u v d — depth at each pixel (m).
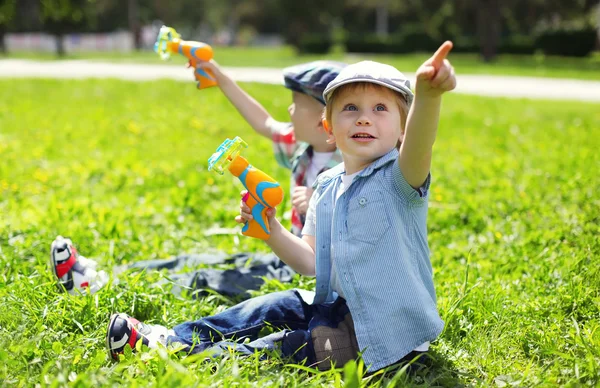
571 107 11.80
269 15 64.00
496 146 7.62
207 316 2.94
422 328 2.42
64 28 32.72
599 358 2.49
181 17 63.16
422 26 54.78
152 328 2.65
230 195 5.22
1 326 2.64
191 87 14.06
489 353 2.59
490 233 4.28
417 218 2.47
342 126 2.47
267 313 2.72
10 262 3.39
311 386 2.26
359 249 2.43
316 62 3.35
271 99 11.40
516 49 34.66
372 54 36.22
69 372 2.26
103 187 5.60
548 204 4.84
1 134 8.19
